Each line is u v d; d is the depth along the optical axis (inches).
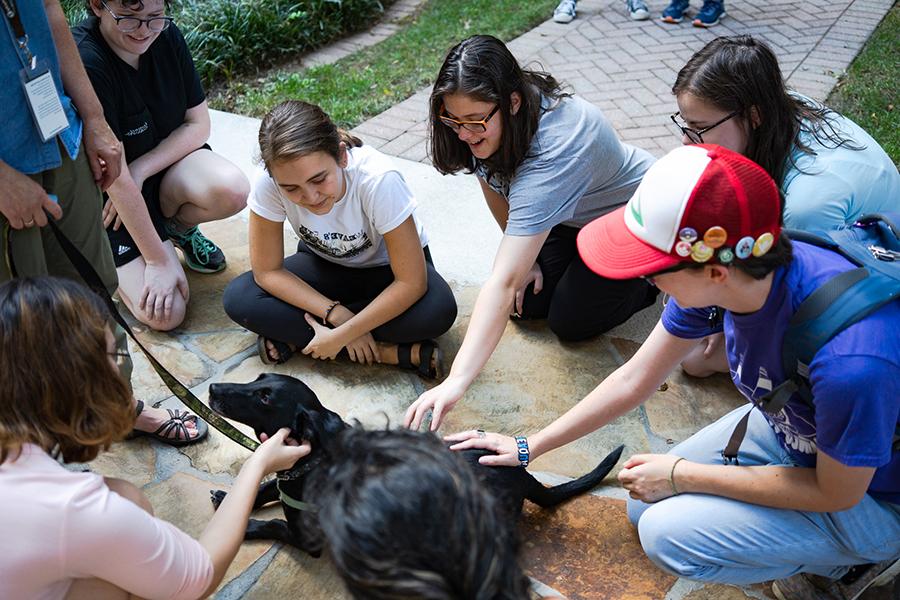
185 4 226.4
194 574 63.4
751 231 57.2
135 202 116.0
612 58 210.1
